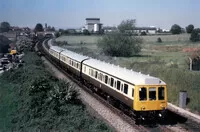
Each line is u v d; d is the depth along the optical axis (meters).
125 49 73.25
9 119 23.98
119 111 25.39
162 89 21.86
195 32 113.25
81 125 19.73
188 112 26.16
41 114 23.00
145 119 22.52
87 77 35.53
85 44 111.06
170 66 42.91
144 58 63.00
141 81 21.56
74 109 22.91
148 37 141.25
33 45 113.88
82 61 38.84
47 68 55.22
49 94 25.14
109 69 28.34
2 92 35.88
